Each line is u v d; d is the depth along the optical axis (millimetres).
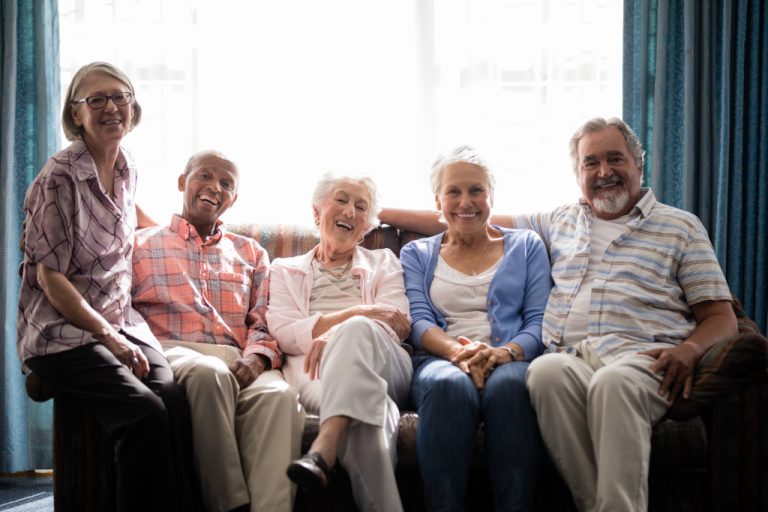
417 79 3279
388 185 3295
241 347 2496
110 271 2252
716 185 3070
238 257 2607
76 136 2332
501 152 3234
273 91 3277
